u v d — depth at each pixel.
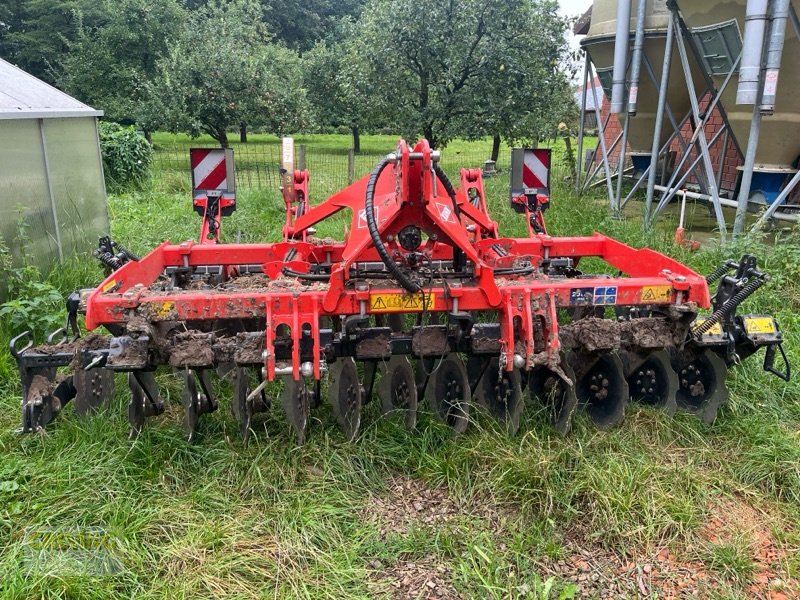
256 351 3.44
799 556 2.93
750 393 4.27
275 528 3.06
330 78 25.42
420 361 4.04
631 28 9.73
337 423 3.86
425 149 3.39
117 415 3.88
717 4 7.44
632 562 2.91
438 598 2.71
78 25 24.88
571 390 3.66
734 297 3.82
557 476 3.31
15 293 5.31
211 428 3.81
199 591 2.70
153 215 9.71
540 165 5.89
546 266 4.87
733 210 10.60
